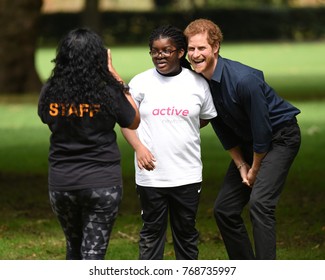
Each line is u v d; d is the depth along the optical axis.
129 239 15.06
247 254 11.91
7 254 14.10
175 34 11.35
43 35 83.06
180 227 11.69
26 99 38.16
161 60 11.34
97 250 10.14
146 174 11.48
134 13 85.12
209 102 11.59
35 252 14.23
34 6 39.56
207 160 22.97
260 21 88.19
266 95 11.55
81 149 10.10
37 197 18.67
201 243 14.73
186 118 11.38
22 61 39.59
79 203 10.18
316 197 18.28
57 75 10.13
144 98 11.43
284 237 15.09
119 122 10.26
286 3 97.50
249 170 11.70
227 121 11.70
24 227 15.98
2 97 38.69
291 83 45.22
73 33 10.20
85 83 10.05
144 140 11.45
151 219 11.62
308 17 89.56
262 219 11.30
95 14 73.38
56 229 15.86
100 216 10.14
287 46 80.00
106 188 10.10
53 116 10.10
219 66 11.45
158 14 85.12
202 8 87.69
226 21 87.44
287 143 11.59
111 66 10.30
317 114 32.25
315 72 52.88
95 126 10.09
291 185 19.56
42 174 21.41
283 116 11.63
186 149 11.44
